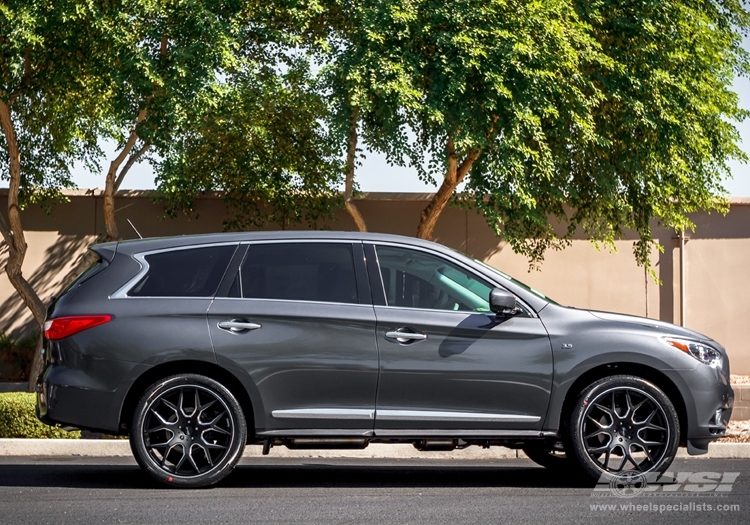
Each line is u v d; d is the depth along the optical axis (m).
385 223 15.44
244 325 6.84
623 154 13.49
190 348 6.77
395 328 6.90
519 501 6.45
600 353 6.96
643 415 7.11
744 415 12.22
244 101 13.49
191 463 6.83
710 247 15.53
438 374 6.87
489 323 6.97
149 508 6.08
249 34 13.27
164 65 12.32
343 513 5.95
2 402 9.55
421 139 13.22
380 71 11.82
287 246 7.15
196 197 15.09
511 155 12.07
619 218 14.41
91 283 7.01
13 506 6.16
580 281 15.48
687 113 13.32
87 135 16.00
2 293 15.03
